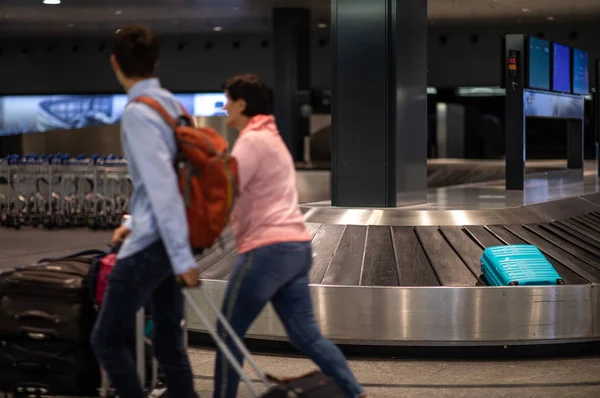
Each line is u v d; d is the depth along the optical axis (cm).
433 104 2722
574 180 1298
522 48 1080
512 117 1079
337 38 798
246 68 2733
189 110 2806
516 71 1073
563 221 795
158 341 402
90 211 1603
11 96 2931
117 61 370
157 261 364
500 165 2023
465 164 2058
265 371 561
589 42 2488
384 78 785
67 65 2852
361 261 666
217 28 2595
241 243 395
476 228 721
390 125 784
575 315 601
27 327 419
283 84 2291
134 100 363
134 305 368
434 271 645
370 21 786
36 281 418
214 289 632
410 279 632
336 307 603
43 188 1791
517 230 734
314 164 2314
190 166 364
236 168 377
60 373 422
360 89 792
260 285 388
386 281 630
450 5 2119
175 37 2762
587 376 548
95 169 1563
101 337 374
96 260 411
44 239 1400
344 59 796
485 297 592
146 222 359
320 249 693
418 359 600
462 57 2589
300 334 403
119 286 365
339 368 399
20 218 1596
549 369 569
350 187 799
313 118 2523
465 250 679
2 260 1123
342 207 791
